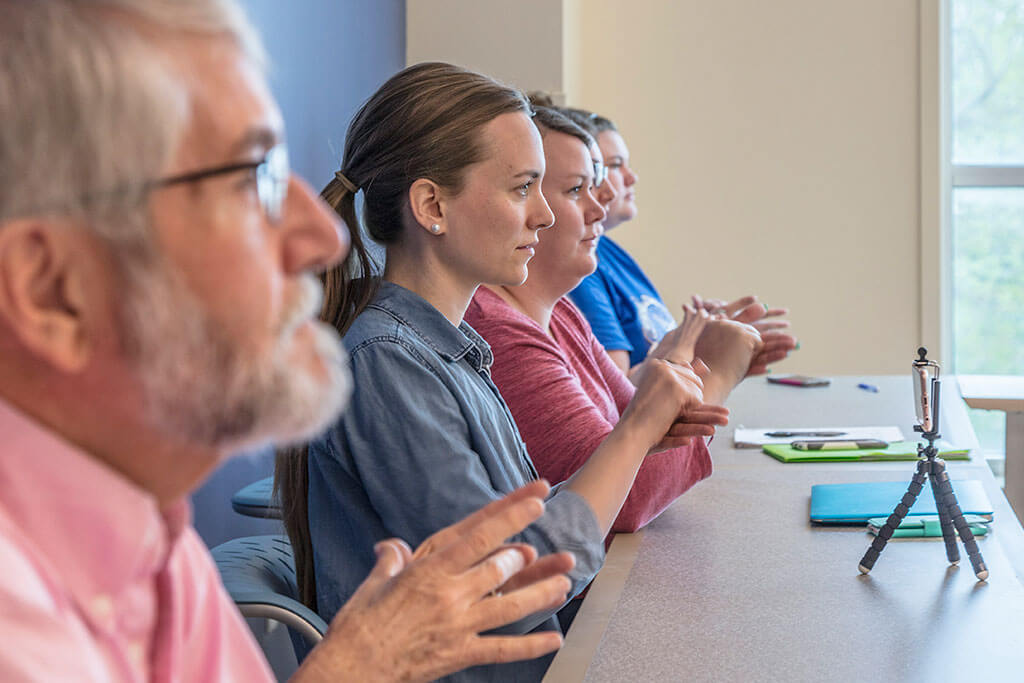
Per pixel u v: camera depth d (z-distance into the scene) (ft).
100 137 1.56
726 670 3.25
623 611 3.80
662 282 14.30
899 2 13.57
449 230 4.36
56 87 1.54
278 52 8.13
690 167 14.15
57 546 1.73
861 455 6.27
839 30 13.74
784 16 13.85
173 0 1.64
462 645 2.51
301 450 4.34
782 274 14.05
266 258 1.76
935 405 4.10
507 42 12.00
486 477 4.08
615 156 9.66
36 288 1.60
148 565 1.87
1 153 1.54
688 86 14.08
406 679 2.49
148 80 1.59
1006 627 3.54
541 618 3.84
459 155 4.29
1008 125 13.97
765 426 7.66
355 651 2.46
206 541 7.13
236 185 1.70
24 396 1.71
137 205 1.59
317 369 1.88
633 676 3.22
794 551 4.47
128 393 1.69
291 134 8.49
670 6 14.05
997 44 13.92
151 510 1.82
